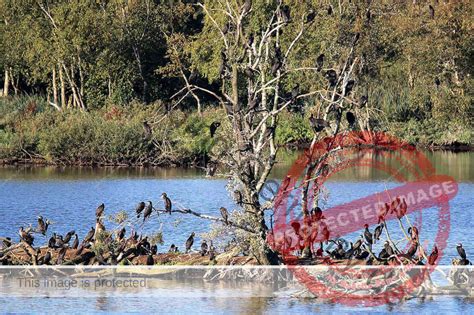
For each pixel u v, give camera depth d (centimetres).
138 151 7012
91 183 5938
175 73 8369
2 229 4134
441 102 8019
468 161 7038
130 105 7875
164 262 3062
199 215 2894
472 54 8112
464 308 2742
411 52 8031
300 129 6588
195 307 2725
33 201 5066
